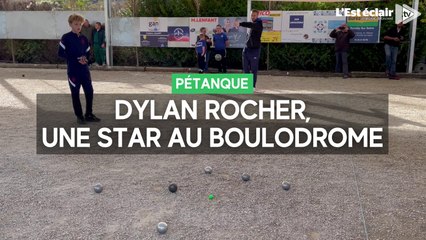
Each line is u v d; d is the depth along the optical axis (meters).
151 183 4.68
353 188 4.57
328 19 14.59
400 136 6.68
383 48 14.96
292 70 15.93
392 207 4.11
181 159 5.52
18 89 11.34
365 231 3.63
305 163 5.39
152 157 5.60
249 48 10.72
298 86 12.19
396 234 3.59
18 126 7.18
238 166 5.26
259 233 3.60
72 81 7.12
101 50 16.75
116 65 17.45
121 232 3.60
